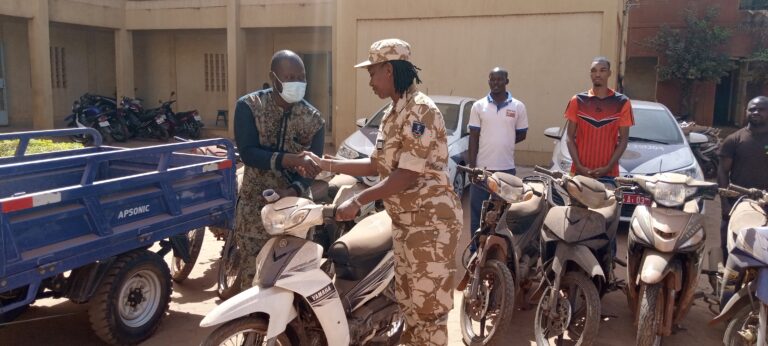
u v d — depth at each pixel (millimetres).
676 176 3861
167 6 16344
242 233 3889
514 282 4215
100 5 16125
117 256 3883
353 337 3395
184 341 4141
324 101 16516
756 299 3545
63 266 3371
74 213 3439
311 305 2969
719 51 18656
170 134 15727
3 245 3039
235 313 2717
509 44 11422
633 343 4309
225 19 15773
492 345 3910
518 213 4520
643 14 19109
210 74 17625
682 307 3902
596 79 5023
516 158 11516
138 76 18188
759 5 18312
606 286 4188
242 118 3643
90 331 4285
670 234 3666
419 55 12016
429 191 2979
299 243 3006
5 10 14148
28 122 17016
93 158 3529
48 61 15070
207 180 4430
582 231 3910
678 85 19312
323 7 14891
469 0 11523
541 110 11352
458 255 6316
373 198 2879
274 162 3498
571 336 3908
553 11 11023
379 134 3043
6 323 4016
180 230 4188
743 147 4656
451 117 8898
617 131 5090
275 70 3557
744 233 3449
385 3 12031
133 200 3818
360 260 3420
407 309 3203
